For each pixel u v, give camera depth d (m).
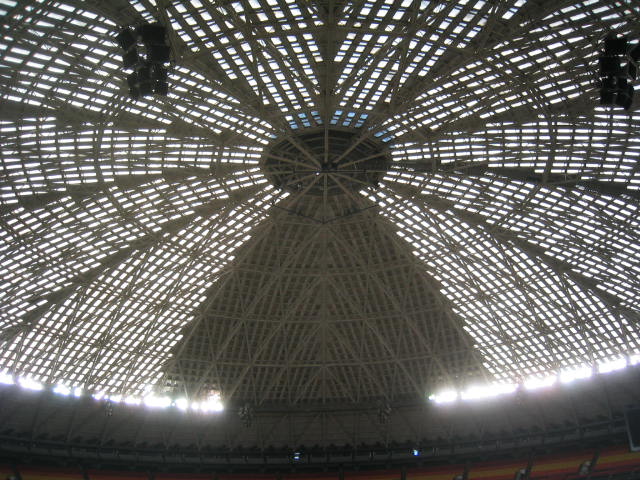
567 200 48.00
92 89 37.94
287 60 37.00
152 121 41.25
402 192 49.50
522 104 40.72
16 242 46.81
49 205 45.22
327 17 34.47
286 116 42.66
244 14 34.56
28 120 37.72
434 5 33.41
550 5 33.34
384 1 34.22
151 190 46.84
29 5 31.33
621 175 44.41
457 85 39.84
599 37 34.53
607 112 39.31
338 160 44.16
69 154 41.50
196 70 36.44
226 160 46.03
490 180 47.53
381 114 39.78
